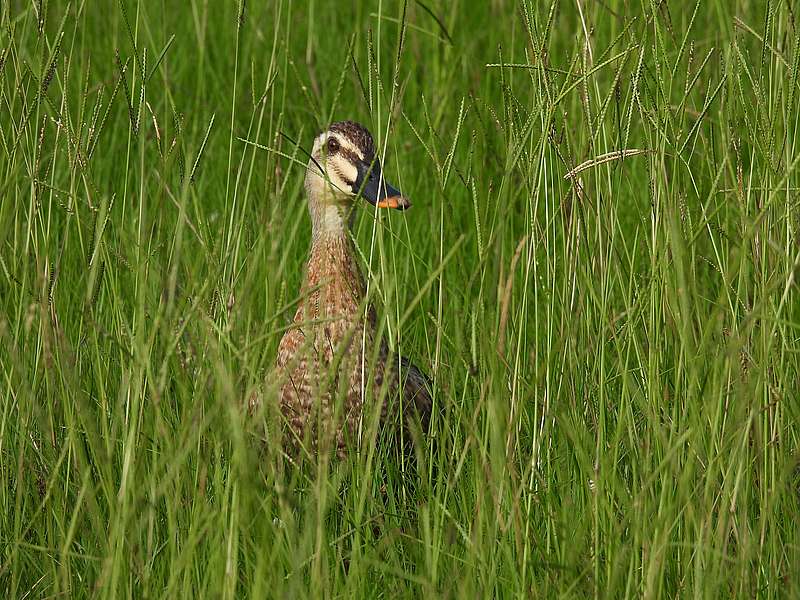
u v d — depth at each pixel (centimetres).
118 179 1369
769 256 847
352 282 1002
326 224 1030
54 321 819
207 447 796
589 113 828
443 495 855
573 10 1500
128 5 1638
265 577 691
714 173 898
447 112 1454
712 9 1399
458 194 1320
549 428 826
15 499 852
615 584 703
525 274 821
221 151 1416
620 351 799
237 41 883
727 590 747
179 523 787
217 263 831
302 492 840
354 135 1041
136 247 805
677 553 779
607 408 873
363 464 839
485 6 1739
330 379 757
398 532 771
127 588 716
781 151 823
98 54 1585
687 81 843
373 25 1656
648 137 823
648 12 911
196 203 972
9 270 916
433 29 1587
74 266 1145
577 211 844
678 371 780
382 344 955
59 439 873
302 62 1580
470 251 1261
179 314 761
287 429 944
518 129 852
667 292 823
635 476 772
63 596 749
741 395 733
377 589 773
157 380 737
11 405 862
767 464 797
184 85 1567
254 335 816
